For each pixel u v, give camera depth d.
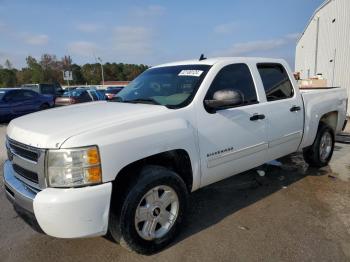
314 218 3.81
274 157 4.51
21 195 2.77
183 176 3.46
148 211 3.06
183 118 3.31
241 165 3.97
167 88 3.84
